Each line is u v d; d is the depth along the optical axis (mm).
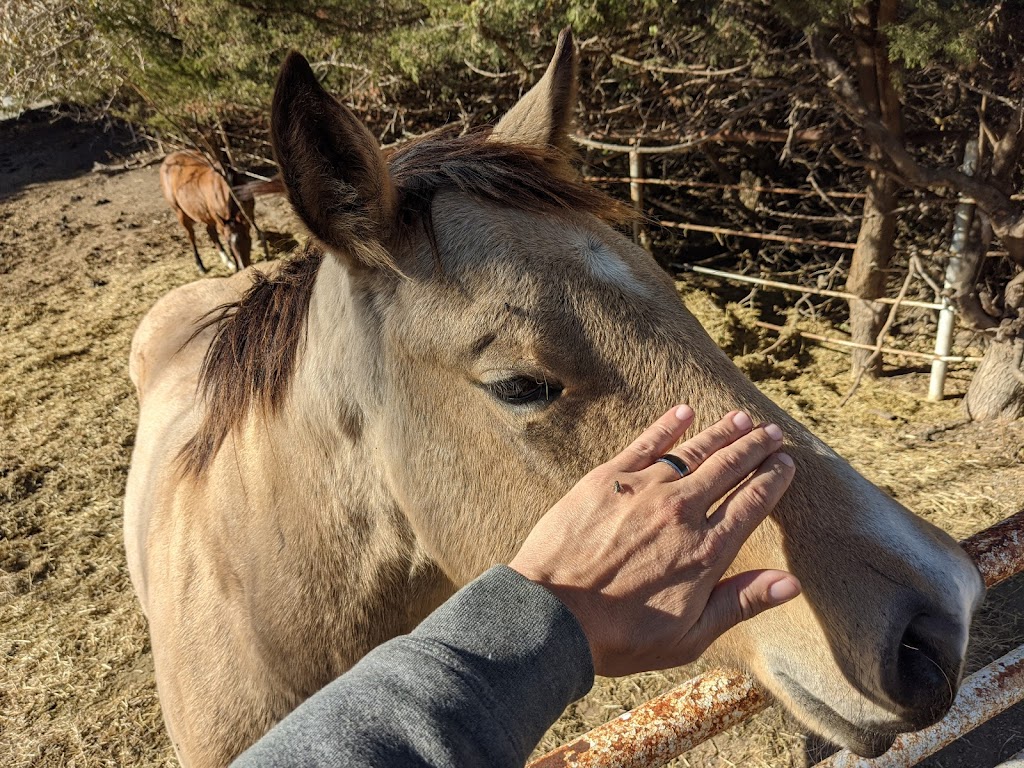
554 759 945
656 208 7273
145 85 4668
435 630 680
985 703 1281
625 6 3607
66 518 4355
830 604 1028
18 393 5691
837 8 3332
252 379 1510
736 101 5922
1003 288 5297
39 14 5270
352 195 1152
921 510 3893
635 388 1099
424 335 1178
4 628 3605
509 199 1178
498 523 1219
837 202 6691
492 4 3678
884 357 5527
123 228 9062
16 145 11992
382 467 1328
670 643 821
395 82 5195
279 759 583
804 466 1080
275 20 4371
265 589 1464
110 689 3279
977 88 3896
